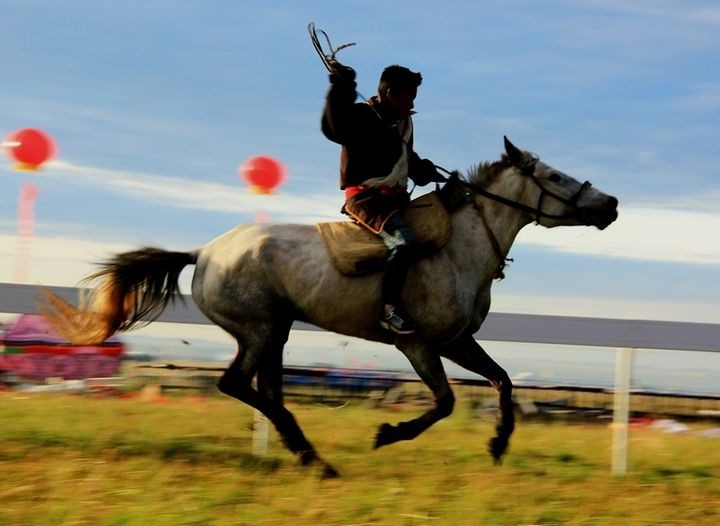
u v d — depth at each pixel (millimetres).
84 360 13500
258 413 9758
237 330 9500
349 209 9398
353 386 13227
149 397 13031
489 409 12914
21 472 8281
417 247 9133
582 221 9539
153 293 9930
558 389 12977
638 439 11094
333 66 9227
